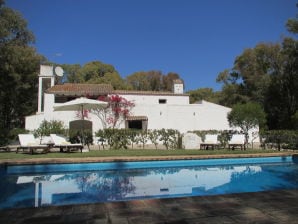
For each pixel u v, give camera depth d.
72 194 7.50
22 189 8.05
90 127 24.97
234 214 4.51
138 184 8.84
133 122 27.17
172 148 17.92
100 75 53.50
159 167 11.80
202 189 8.23
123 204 5.04
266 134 18.81
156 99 30.19
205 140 18.84
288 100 34.84
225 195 5.71
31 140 15.43
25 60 25.89
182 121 27.05
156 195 7.46
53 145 14.70
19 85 26.81
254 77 38.41
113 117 25.38
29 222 4.13
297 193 5.89
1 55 20.56
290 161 13.94
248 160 13.25
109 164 11.17
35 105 34.28
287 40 32.16
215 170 11.54
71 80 52.72
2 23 20.39
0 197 7.14
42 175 10.15
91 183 8.94
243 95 40.75
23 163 10.38
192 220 4.22
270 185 8.89
